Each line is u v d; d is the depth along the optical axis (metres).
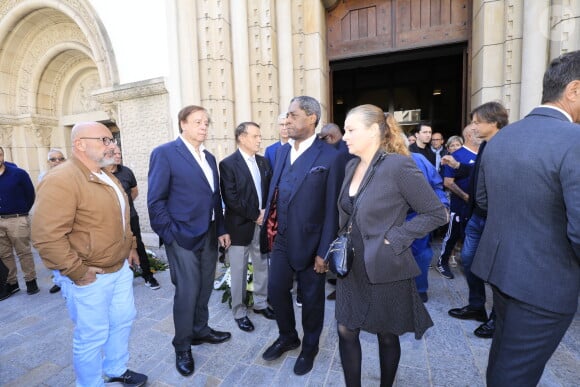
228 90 4.39
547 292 1.10
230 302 2.92
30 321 2.85
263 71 4.55
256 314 2.83
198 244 2.05
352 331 1.60
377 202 1.42
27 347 2.42
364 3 5.08
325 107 5.22
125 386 1.88
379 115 1.51
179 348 2.07
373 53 5.10
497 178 1.23
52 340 2.52
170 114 4.37
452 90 7.37
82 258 1.62
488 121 2.23
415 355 2.12
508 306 1.23
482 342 2.25
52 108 6.58
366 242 1.45
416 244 2.79
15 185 3.39
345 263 1.49
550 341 1.15
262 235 2.23
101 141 1.66
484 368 1.98
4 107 6.19
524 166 1.13
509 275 1.18
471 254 2.45
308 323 1.99
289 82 4.74
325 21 5.23
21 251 3.41
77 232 1.61
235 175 2.48
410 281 1.51
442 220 1.41
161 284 3.61
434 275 3.56
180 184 2.04
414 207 1.43
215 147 4.37
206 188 2.11
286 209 1.98
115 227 1.72
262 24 4.49
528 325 1.16
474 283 2.50
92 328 1.66
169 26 4.22
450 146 4.06
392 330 1.47
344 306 1.56
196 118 2.11
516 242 1.17
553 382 1.84
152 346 2.35
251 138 2.57
